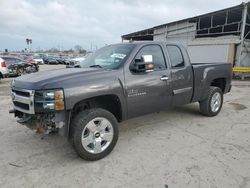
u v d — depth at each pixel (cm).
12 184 301
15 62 1630
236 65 1741
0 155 381
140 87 409
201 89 540
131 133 478
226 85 622
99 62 440
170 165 347
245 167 341
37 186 297
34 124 356
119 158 370
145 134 472
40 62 3647
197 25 2177
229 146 414
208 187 293
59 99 323
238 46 1719
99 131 363
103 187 295
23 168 340
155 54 450
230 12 1808
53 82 329
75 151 363
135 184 301
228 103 767
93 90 351
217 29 2347
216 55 1839
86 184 301
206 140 441
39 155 381
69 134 353
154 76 431
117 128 382
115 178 314
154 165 347
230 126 522
